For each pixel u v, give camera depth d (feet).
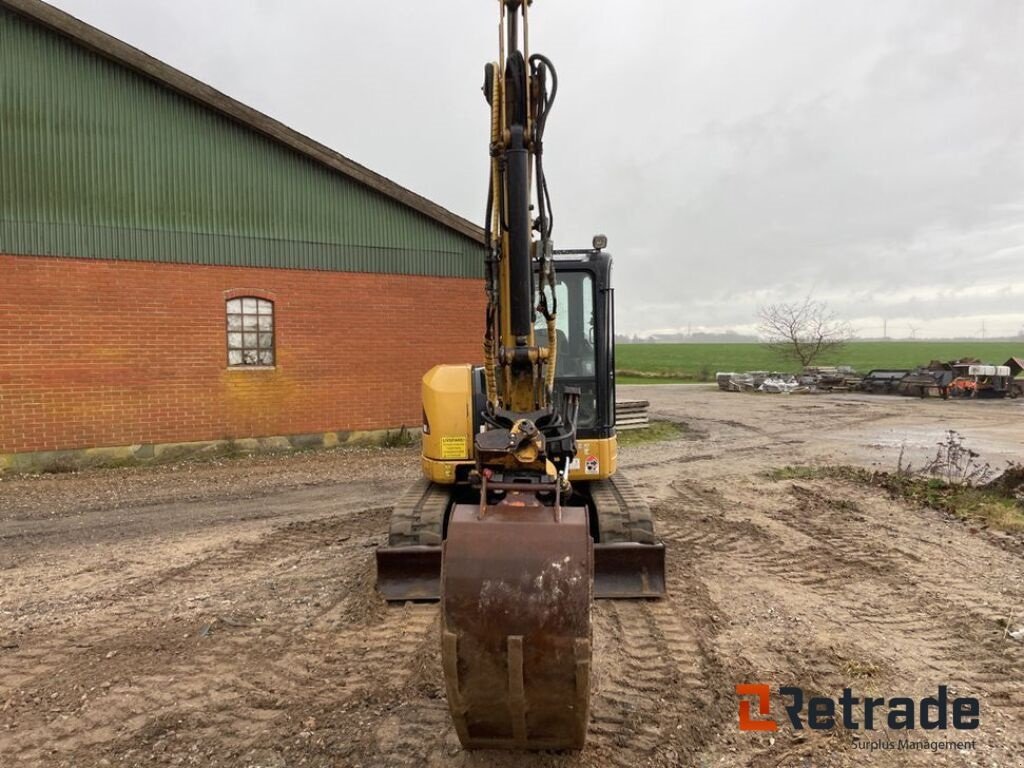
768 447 47.85
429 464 20.01
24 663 14.83
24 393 35.86
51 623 16.89
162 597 18.66
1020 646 15.70
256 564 21.54
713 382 128.57
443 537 18.97
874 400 84.89
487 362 14.88
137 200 38.40
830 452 45.29
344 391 45.37
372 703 13.15
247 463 39.78
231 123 40.96
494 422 13.97
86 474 36.19
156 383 39.24
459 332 49.55
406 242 47.24
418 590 17.88
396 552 17.89
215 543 23.72
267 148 42.16
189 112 39.70
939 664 14.92
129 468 37.86
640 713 12.84
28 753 11.62
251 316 42.39
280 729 12.28
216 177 40.63
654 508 28.60
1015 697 13.55
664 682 14.02
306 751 11.62
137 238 38.42
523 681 9.60
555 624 9.43
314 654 15.23
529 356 13.61
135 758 11.50
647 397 90.12
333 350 44.88
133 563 21.57
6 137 34.99
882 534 24.79
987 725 12.60
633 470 38.63
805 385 97.45
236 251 41.39
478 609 9.52
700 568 21.01
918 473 36.14
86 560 21.88
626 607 17.67
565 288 20.06
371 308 46.11
